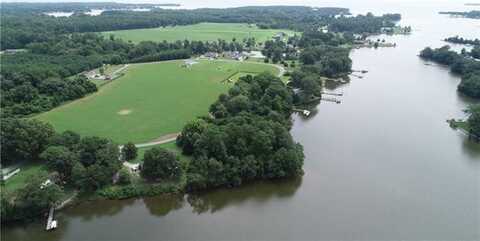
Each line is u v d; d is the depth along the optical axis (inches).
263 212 5142.7
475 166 6299.2
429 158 6565.0
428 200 5354.3
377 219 4960.6
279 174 5728.3
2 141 5885.8
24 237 4667.8
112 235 4719.5
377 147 6953.7
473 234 4672.7
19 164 6003.9
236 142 5910.4
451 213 5068.9
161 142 6663.4
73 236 4690.0
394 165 6299.2
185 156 6190.9
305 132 7637.8
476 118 7396.7
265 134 5930.1
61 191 5019.7
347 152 6752.0
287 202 5334.6
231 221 4985.2
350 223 4877.0
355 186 5684.1
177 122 7583.7
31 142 5954.7
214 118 7485.2
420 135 7529.5
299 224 4886.8
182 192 5482.3
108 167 5462.6
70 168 5403.5
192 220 5014.8
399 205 5251.0
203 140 5861.2
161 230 4817.9
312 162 6373.0
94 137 5851.4
